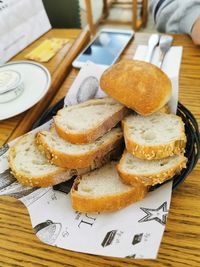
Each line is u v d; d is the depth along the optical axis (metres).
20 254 0.20
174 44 0.40
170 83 0.28
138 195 0.21
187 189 0.23
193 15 0.41
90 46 0.41
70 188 0.24
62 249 0.20
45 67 0.38
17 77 0.33
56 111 0.31
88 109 0.29
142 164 0.24
